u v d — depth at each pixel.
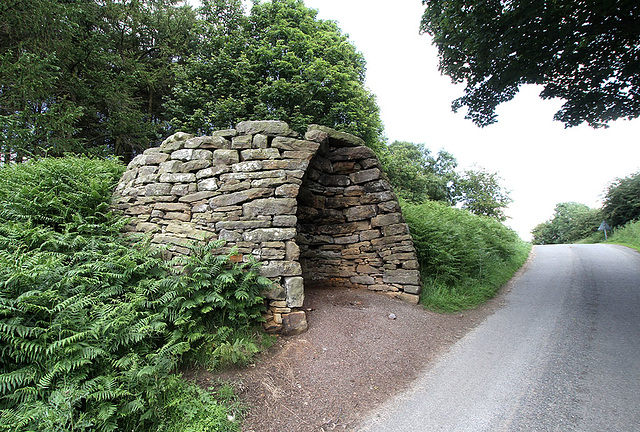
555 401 3.41
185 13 14.61
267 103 11.58
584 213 37.97
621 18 6.43
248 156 5.36
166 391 3.12
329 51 12.80
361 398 3.66
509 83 9.02
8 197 4.92
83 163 6.19
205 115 11.50
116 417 2.67
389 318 5.88
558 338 5.26
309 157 5.46
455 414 3.28
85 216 5.26
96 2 12.68
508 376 4.05
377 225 7.23
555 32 7.20
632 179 25.95
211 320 4.40
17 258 3.52
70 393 2.56
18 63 8.66
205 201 5.31
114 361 3.03
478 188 28.44
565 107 9.01
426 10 9.03
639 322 5.67
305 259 7.50
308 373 4.04
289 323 4.87
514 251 14.13
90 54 11.77
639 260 12.30
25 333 2.75
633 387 3.57
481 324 6.27
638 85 7.79
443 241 8.49
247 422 3.11
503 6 7.31
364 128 13.02
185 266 4.52
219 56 11.69
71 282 3.60
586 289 8.53
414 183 22.73
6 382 2.57
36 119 9.16
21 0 8.95
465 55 8.88
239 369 3.88
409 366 4.45
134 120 12.54
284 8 12.91
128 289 4.14
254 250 5.03
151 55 15.44
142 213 5.55
